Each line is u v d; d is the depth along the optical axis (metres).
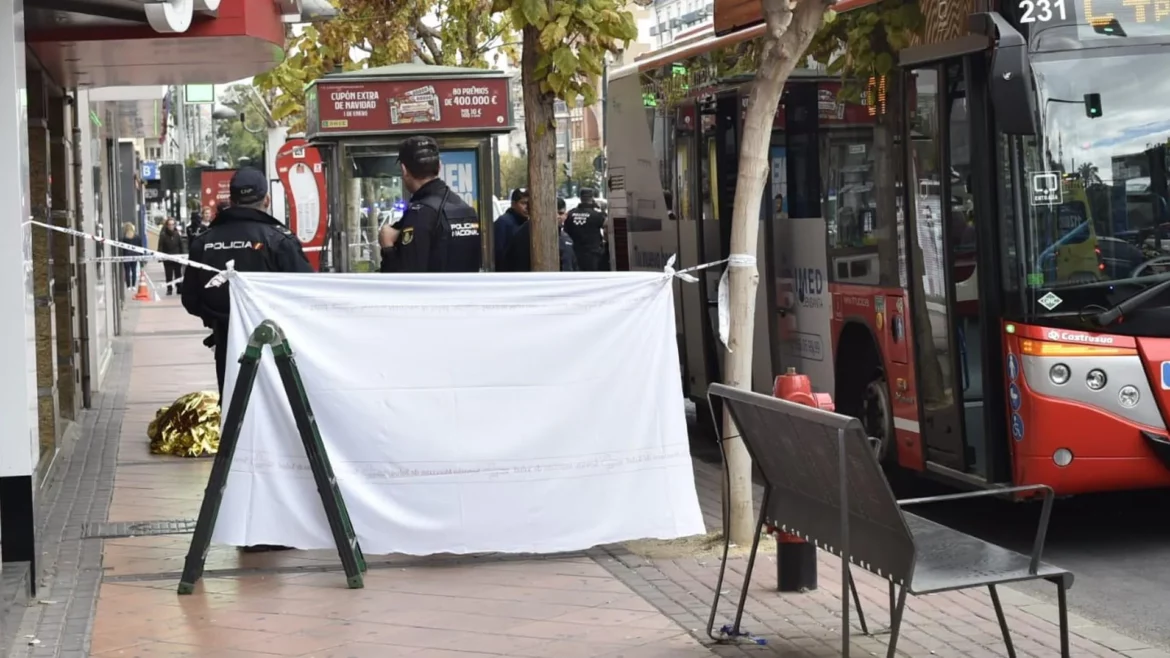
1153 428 8.65
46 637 6.89
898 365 10.20
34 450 7.75
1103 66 8.76
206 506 7.76
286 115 19.42
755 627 6.99
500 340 8.17
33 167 11.70
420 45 22.78
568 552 8.62
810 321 11.69
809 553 7.61
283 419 7.91
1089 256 8.70
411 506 8.12
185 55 11.66
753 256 8.43
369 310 8.03
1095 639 6.92
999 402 8.98
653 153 14.93
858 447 5.51
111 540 9.13
